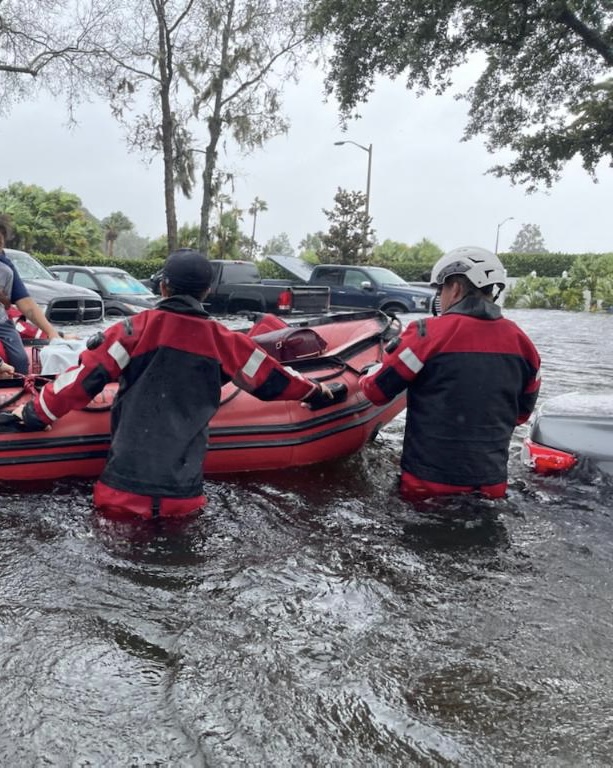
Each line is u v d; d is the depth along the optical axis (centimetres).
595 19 1543
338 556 321
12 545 317
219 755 195
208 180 2483
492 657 245
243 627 259
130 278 1680
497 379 379
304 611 272
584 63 1777
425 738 204
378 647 249
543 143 1952
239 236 4359
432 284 399
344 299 1853
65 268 1630
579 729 209
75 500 370
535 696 224
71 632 251
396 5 1538
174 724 206
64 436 394
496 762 195
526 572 309
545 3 1534
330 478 430
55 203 5178
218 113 2419
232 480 421
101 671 229
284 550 324
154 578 293
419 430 389
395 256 5012
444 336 377
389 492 403
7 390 406
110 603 272
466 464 381
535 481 393
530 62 1778
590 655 247
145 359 347
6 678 224
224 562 310
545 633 261
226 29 2362
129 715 209
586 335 1488
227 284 1720
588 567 314
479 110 1933
